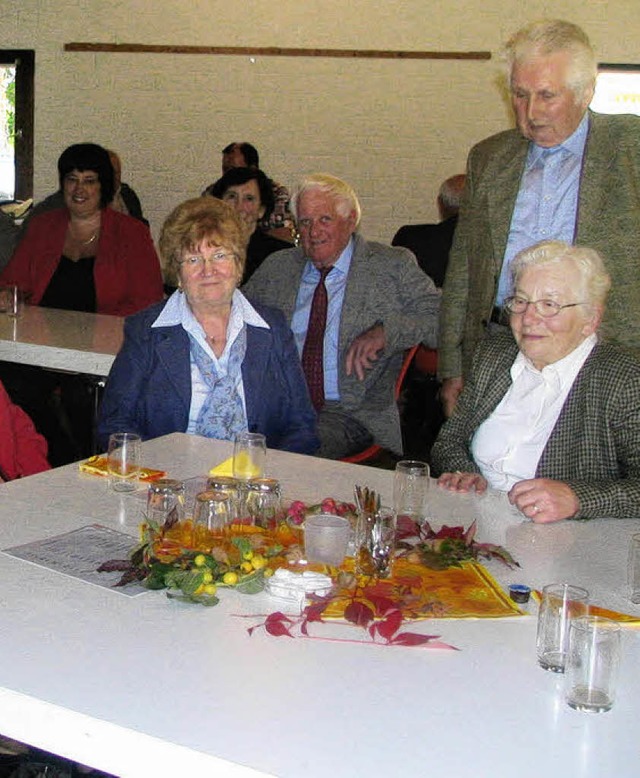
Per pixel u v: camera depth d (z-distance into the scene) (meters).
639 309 2.96
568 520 2.18
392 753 1.23
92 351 3.72
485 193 3.14
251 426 2.89
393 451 3.73
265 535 1.93
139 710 1.31
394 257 3.69
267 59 7.55
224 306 2.83
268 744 1.24
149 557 1.72
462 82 7.27
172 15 7.67
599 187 2.95
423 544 1.91
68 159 4.64
